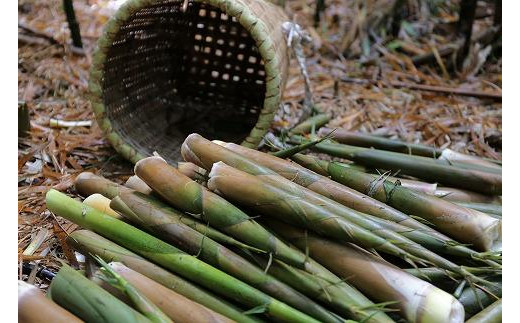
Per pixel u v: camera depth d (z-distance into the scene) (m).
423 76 2.21
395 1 2.50
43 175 1.43
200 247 1.07
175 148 1.58
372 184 1.21
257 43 1.40
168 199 1.11
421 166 1.37
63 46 2.13
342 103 1.95
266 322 1.03
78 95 1.84
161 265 1.08
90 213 1.12
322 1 2.59
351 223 1.06
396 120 1.83
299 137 1.50
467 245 1.12
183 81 1.79
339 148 1.43
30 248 1.23
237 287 1.03
